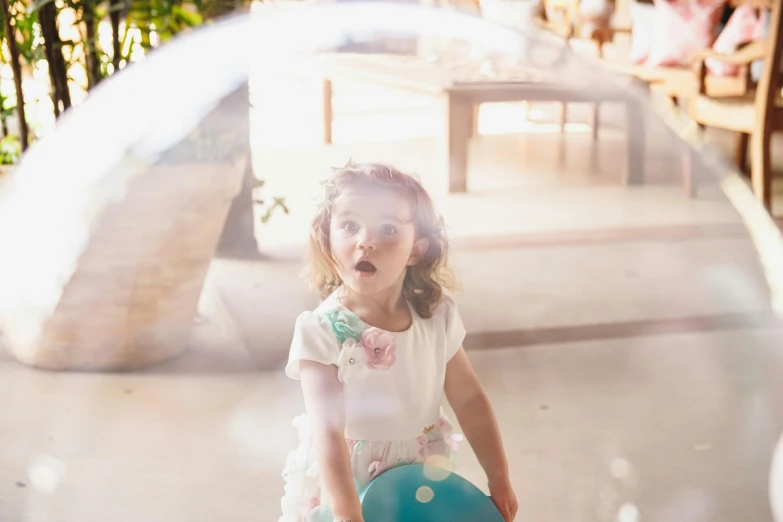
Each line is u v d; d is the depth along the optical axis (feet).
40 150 3.46
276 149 3.76
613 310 4.39
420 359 2.36
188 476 3.00
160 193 3.54
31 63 4.83
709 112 7.43
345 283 2.37
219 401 3.47
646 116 3.94
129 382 3.66
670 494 2.90
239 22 3.16
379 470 2.29
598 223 5.29
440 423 2.47
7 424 3.34
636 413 3.43
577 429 3.33
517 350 4.04
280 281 4.19
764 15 8.50
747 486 2.95
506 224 5.31
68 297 3.61
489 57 3.49
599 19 11.35
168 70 3.20
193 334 3.94
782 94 7.31
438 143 4.55
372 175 2.37
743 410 3.40
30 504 2.87
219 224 3.83
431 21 3.09
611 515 2.79
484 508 2.28
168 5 4.40
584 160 5.69
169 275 3.71
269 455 3.10
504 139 6.11
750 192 3.98
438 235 2.44
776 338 3.65
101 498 2.88
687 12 8.82
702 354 3.76
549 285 4.79
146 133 3.32
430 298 2.44
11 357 3.87
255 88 3.37
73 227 3.48
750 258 3.88
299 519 2.35
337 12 3.01
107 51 5.09
